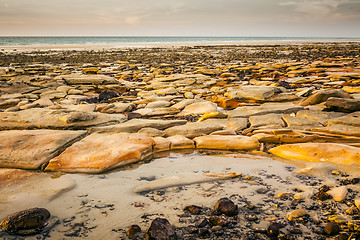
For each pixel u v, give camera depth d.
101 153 4.39
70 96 10.02
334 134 5.21
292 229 2.49
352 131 5.08
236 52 37.19
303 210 2.80
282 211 2.85
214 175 3.81
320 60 23.70
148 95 9.94
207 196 3.21
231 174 3.82
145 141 4.92
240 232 2.51
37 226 2.58
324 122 6.09
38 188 3.44
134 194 3.30
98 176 3.87
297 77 13.95
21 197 3.19
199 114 7.57
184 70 16.73
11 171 3.95
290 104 7.98
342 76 12.68
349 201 2.99
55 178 3.76
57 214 2.83
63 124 5.91
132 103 8.51
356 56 26.44
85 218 2.76
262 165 4.25
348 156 4.15
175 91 10.60
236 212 2.78
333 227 2.42
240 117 6.99
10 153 4.34
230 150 5.01
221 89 10.80
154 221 2.46
